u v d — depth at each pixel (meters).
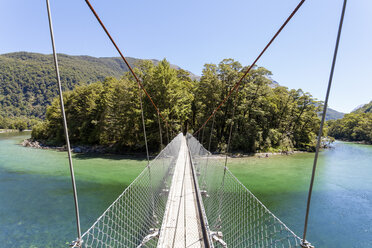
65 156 20.20
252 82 24.84
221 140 24.95
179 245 3.12
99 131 24.56
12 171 13.58
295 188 10.90
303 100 30.33
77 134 27.62
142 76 22.34
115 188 10.09
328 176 13.72
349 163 18.92
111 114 22.91
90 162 17.41
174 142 11.30
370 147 37.44
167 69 22.66
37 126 33.56
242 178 12.76
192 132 29.84
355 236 6.43
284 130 30.23
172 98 21.78
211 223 4.73
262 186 11.12
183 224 3.77
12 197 8.77
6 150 23.78
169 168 8.92
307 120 30.70
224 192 6.32
